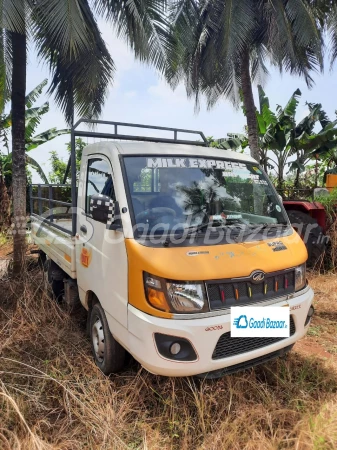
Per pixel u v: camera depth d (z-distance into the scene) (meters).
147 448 2.24
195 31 7.84
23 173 5.86
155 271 2.30
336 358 3.39
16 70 5.66
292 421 2.46
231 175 3.29
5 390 2.63
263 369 3.10
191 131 4.32
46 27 5.25
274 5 6.76
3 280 5.46
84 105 6.86
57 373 3.03
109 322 2.81
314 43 6.81
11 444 2.22
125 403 2.63
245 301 2.47
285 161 12.31
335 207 6.56
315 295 5.14
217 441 2.27
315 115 11.00
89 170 3.46
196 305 2.30
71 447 2.27
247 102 8.23
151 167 2.93
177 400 2.65
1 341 3.63
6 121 10.19
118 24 5.86
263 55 8.88
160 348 2.27
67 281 4.19
